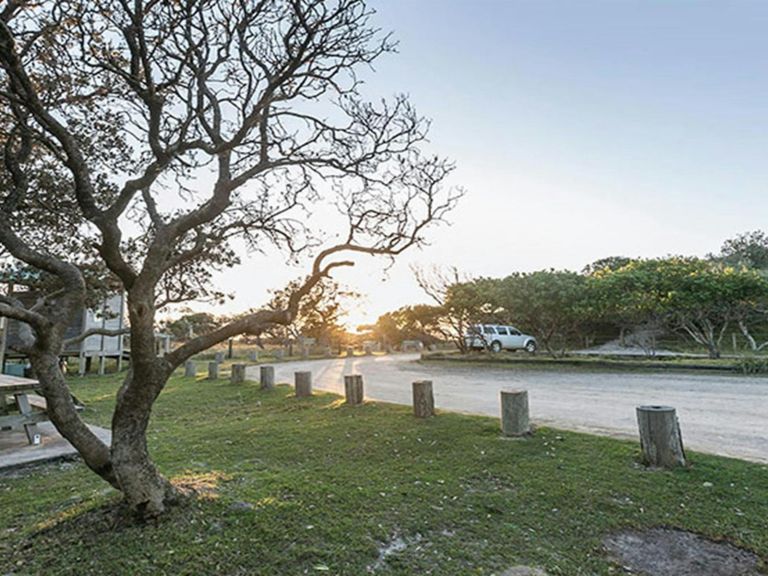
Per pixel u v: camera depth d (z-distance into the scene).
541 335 20.41
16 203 4.10
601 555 2.97
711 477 4.25
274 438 6.26
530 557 2.91
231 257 6.43
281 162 4.19
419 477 4.42
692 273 16.02
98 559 2.79
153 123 3.70
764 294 14.75
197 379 14.79
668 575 2.75
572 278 19.08
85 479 4.77
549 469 4.55
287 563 2.78
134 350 3.26
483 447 5.41
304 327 28.48
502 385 12.05
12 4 3.21
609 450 5.16
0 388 6.03
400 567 2.77
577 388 10.94
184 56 3.66
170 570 2.67
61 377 3.32
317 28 3.74
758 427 6.45
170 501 3.44
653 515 3.53
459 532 3.25
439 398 9.92
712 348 16.11
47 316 3.35
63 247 7.21
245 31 3.95
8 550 3.00
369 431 6.43
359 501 3.78
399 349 35.72
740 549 3.04
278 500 3.72
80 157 3.40
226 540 3.01
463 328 21.98
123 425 3.29
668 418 4.61
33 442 6.30
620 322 21.17
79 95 4.42
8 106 3.97
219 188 3.92
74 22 3.50
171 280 6.29
